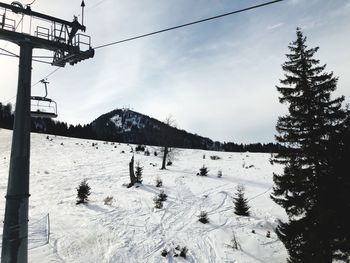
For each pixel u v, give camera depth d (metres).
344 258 13.80
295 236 14.58
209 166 46.28
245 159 54.00
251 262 16.45
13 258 10.38
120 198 26.91
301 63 14.91
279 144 15.53
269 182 34.56
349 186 13.27
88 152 51.44
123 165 42.78
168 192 29.72
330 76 14.56
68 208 23.19
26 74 11.75
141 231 19.42
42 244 15.43
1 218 19.20
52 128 95.06
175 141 44.09
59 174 35.31
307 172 14.41
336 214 13.23
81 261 14.26
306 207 14.52
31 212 21.64
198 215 23.47
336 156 13.77
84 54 13.02
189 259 16.33
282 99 15.30
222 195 29.41
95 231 18.36
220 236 19.59
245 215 23.70
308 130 14.59
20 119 11.24
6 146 50.84
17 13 11.98
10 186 10.79
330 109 14.41
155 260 15.73
